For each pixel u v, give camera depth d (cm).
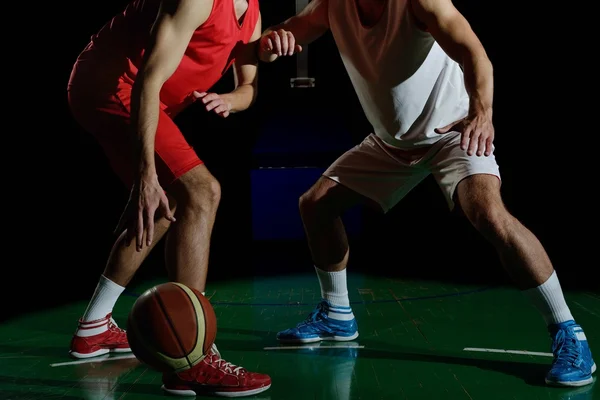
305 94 827
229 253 719
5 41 732
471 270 560
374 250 710
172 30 228
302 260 647
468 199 256
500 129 714
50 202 789
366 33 273
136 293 494
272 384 250
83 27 738
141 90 224
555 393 233
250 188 850
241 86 294
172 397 238
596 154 686
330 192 305
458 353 288
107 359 292
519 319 354
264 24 742
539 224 710
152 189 221
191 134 848
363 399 230
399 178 300
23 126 764
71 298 471
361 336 324
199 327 224
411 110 279
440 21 246
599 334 314
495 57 700
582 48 668
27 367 280
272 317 379
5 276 595
